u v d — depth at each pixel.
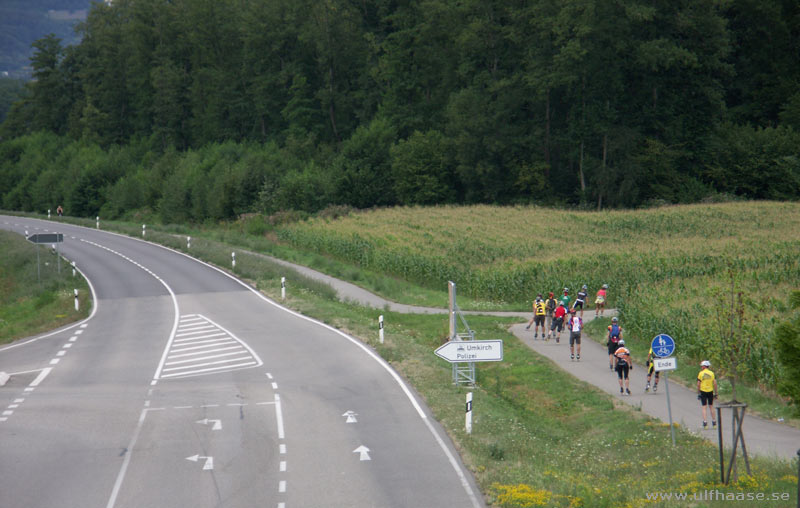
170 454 15.42
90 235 68.31
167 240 61.66
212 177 87.75
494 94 88.06
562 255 47.06
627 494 12.73
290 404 19.27
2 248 59.00
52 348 26.95
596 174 79.69
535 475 14.30
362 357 24.88
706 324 25.50
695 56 77.44
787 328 13.66
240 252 54.03
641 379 24.22
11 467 14.71
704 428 18.58
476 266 45.75
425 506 12.64
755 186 82.31
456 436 16.69
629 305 30.61
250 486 13.63
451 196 87.56
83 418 18.03
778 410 19.70
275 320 31.70
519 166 85.50
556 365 26.06
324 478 14.02
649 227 62.75
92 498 13.14
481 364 27.12
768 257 42.34
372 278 47.06
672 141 84.56
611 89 82.25
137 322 31.66
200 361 24.42
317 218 73.62
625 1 78.56
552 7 80.88
